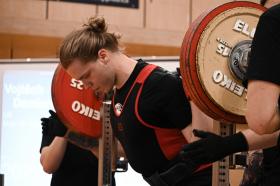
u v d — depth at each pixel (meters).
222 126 1.95
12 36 5.02
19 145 4.46
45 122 2.91
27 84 4.48
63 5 5.15
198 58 1.84
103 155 2.72
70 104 2.75
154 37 5.31
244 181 2.35
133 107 2.18
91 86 2.36
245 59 1.87
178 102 2.10
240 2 1.92
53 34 5.04
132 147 2.23
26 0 5.05
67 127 2.78
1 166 4.45
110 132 2.71
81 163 2.92
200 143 1.71
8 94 4.49
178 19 5.49
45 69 4.46
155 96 2.12
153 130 2.17
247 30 1.91
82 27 2.33
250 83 1.56
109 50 2.28
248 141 1.69
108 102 2.68
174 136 2.17
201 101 1.87
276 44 1.54
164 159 2.18
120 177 4.06
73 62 2.29
